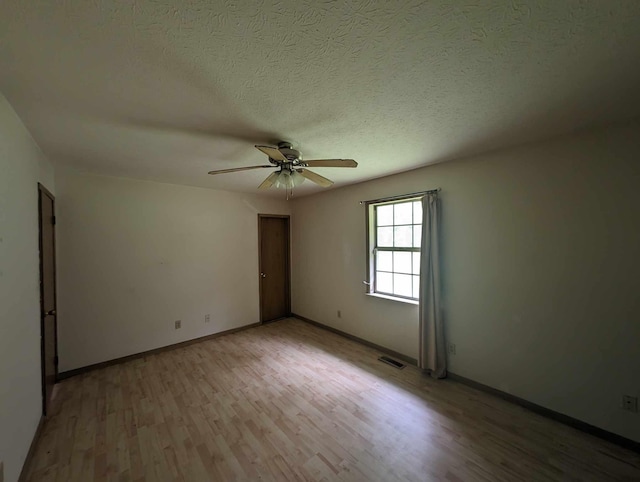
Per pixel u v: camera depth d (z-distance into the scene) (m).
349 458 1.83
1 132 1.46
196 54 1.15
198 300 3.99
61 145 2.22
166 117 1.73
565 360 2.14
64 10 0.91
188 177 3.36
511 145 2.34
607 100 1.58
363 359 3.37
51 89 1.40
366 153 2.52
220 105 1.59
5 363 1.48
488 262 2.55
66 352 2.96
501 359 2.49
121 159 2.60
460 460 1.80
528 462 1.78
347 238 4.06
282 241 5.18
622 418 1.90
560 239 2.14
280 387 2.73
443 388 2.69
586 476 1.67
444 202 2.86
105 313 3.22
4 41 1.03
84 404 2.46
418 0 0.90
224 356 3.48
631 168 1.84
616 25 1.01
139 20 0.96
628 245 1.87
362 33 1.04
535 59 1.21
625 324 1.88
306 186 4.03
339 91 1.46
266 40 1.07
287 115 1.73
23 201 1.84
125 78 1.31
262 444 1.96
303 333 4.33
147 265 3.54
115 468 1.76
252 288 4.62
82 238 3.08
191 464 1.78
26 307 1.86
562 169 2.12
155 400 2.51
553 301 2.19
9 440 1.50
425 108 1.67
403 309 3.33
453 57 1.19
